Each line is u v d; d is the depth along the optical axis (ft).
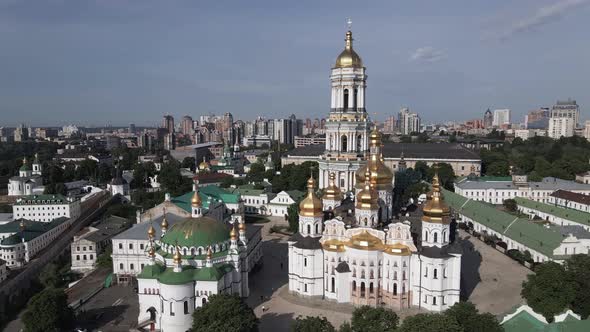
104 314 408.46
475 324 308.19
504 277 491.31
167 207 580.30
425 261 395.14
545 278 363.76
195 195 442.09
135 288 470.39
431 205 394.73
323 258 430.61
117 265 503.20
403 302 405.18
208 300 347.97
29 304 363.56
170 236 417.08
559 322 325.21
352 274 414.00
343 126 560.20
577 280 378.12
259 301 429.79
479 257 563.07
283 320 387.96
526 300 385.29
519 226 590.96
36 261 575.79
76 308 419.33
